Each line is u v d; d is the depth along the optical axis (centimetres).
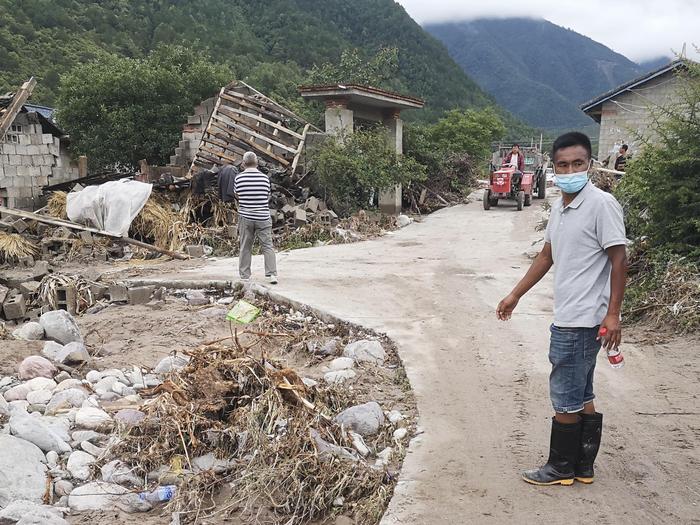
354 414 477
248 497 382
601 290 347
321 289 912
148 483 415
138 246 1263
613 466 397
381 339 689
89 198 1340
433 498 365
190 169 1678
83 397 535
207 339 752
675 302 682
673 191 765
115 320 833
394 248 1337
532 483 377
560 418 368
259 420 440
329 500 381
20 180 1533
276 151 1725
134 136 2505
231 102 1764
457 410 493
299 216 1480
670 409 478
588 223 343
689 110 805
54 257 1248
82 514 376
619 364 348
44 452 438
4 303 895
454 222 1809
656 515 342
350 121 1791
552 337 362
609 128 2327
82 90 2550
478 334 685
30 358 614
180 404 470
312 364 656
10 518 352
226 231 1387
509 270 1052
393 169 1823
